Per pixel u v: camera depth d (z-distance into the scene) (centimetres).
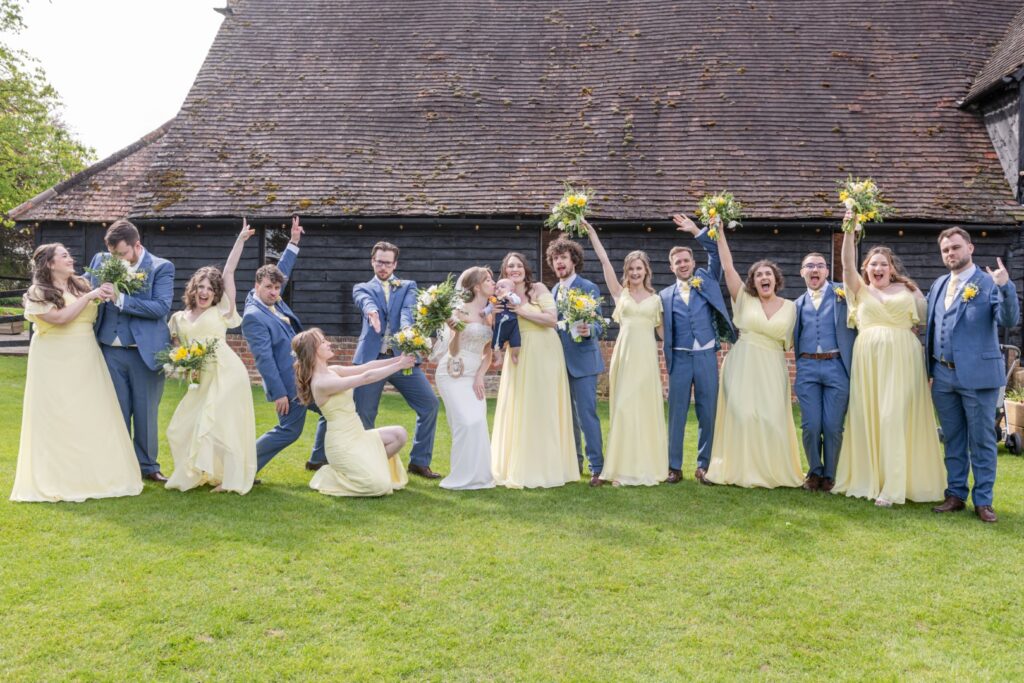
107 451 561
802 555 448
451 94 1375
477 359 618
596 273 1230
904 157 1222
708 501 567
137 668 306
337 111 1363
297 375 573
